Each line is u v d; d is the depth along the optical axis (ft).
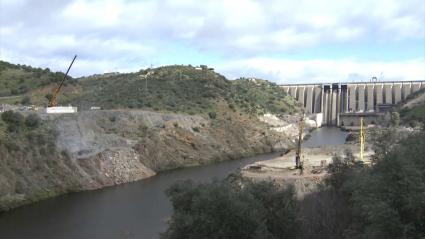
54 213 195.93
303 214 145.48
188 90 487.20
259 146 403.75
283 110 651.66
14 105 335.06
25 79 413.18
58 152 253.44
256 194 136.67
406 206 103.30
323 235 143.84
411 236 98.84
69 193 234.17
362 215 116.78
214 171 296.30
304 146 431.84
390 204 106.63
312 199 158.81
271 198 135.13
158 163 302.66
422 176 109.09
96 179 252.01
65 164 249.34
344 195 155.94
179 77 531.50
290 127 522.06
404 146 137.59
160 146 322.75
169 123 361.10
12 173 216.74
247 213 119.55
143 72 581.53
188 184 156.15
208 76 554.87
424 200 98.37
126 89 469.98
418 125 436.35
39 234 168.35
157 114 366.43
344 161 175.01
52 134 262.88
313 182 184.55
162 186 250.57
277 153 394.93
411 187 105.29
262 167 224.74
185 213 135.23
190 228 123.85
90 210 200.54
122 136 315.78
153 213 194.70
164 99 440.04
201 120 394.11
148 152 302.66
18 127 249.55
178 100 445.37
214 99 474.90
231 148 372.79
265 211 126.62
